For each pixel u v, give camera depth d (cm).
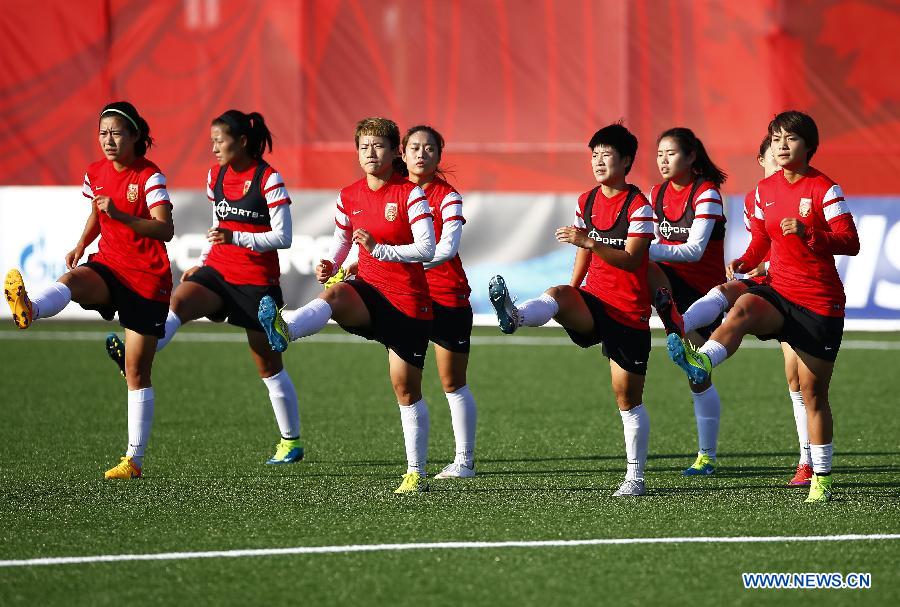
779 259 2305
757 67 5862
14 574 1792
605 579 1777
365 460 2769
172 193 5134
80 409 3409
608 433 3125
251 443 2964
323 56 6072
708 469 2645
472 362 4372
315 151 6078
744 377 4041
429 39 6050
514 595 1703
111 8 6034
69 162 6053
